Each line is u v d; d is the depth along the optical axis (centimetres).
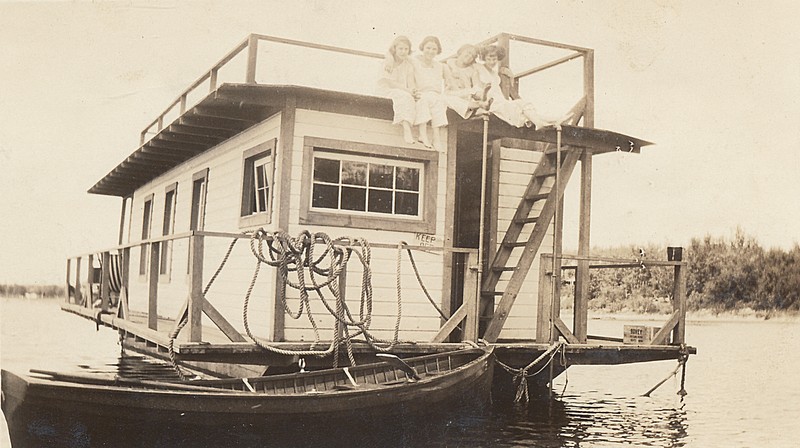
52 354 1523
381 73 900
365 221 874
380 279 881
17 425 587
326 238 767
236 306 941
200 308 730
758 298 1554
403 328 888
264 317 848
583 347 932
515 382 965
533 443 789
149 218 1519
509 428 848
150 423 593
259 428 632
